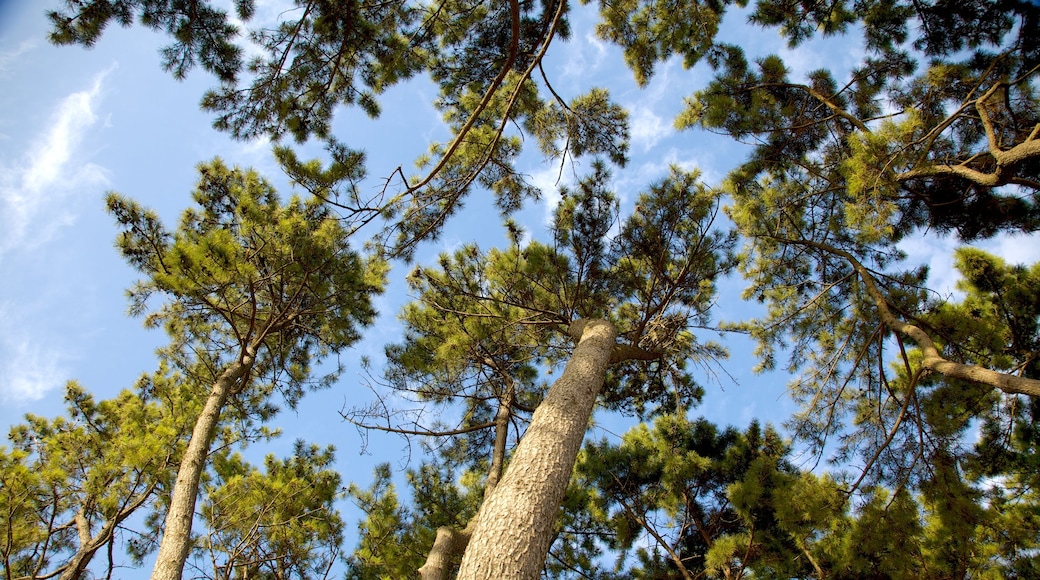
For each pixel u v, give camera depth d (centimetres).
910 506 489
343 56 557
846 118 622
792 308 734
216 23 507
